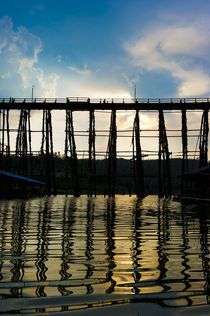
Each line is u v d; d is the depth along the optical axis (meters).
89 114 41.22
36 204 21.34
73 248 5.62
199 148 40.28
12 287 3.29
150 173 108.25
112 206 20.30
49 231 7.97
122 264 4.36
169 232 7.92
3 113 40.62
